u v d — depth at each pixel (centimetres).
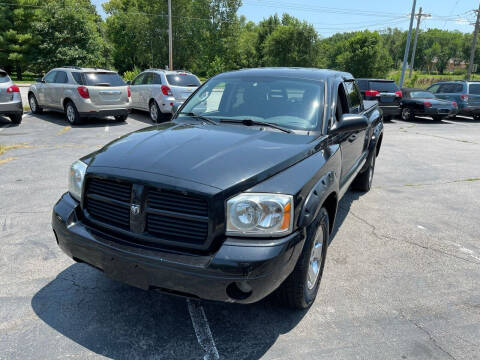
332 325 282
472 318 297
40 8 4328
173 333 269
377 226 480
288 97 366
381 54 7950
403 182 693
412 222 498
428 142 1138
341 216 512
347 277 354
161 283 234
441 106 1625
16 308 292
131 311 293
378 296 323
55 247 392
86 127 1163
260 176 244
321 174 281
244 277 222
